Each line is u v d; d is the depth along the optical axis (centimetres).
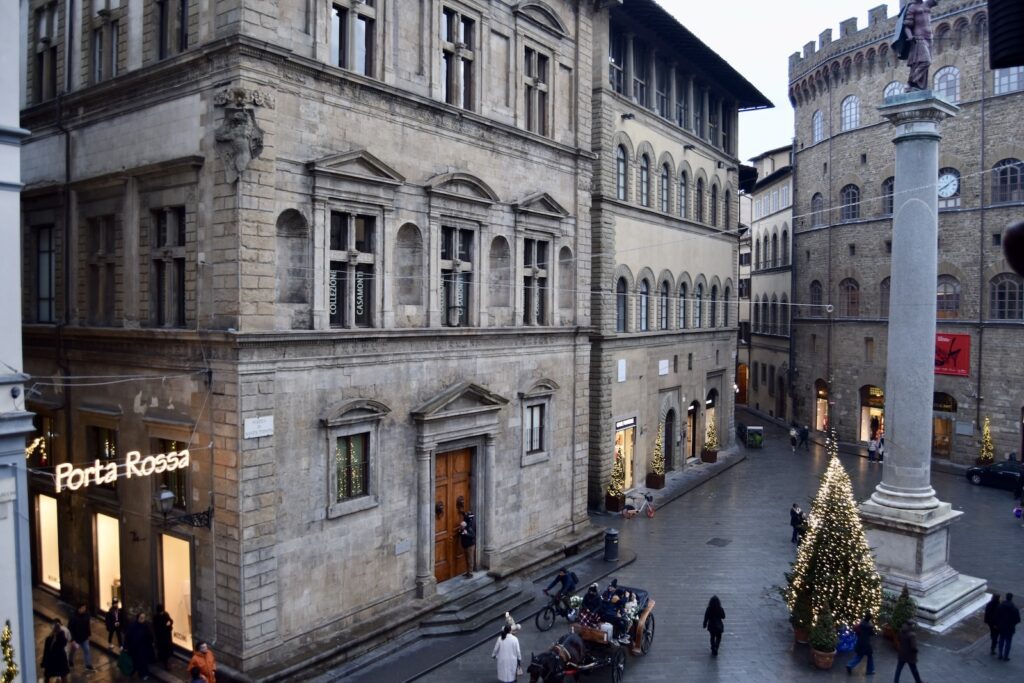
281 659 1731
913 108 2280
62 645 1659
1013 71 4212
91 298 2045
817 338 5481
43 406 2159
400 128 2025
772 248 6600
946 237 4509
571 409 2797
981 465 4159
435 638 1998
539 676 1672
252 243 1661
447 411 2164
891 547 2334
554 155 2645
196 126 1717
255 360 1672
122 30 1927
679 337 4147
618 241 3459
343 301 1916
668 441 4156
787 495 3731
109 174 1898
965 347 4428
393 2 2006
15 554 1345
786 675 1866
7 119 1343
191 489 1750
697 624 2177
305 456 1798
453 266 2228
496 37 2389
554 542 2680
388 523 2030
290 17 1745
